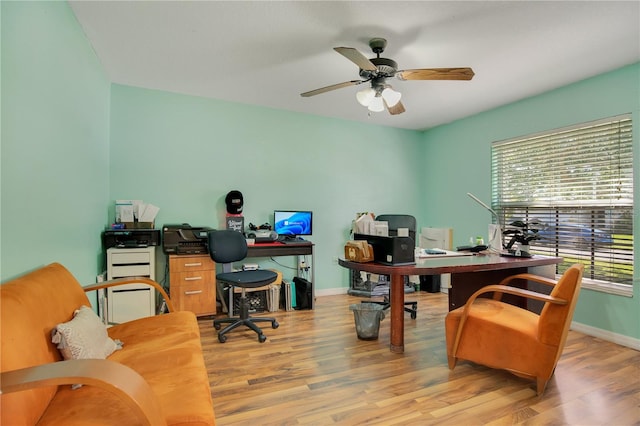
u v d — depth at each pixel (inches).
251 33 94.2
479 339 85.4
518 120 147.7
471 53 103.9
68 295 58.7
